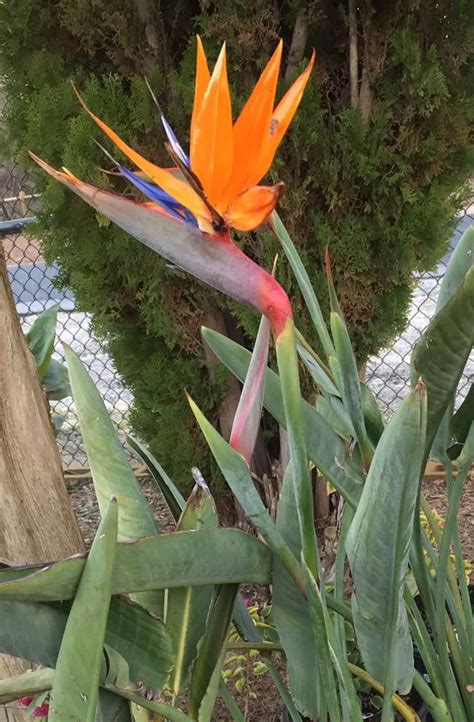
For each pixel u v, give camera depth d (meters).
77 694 0.55
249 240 1.34
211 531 0.58
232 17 1.21
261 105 0.54
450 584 0.87
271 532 0.61
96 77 1.41
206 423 0.59
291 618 0.68
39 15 1.35
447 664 0.76
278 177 1.27
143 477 2.12
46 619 0.57
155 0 1.30
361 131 1.26
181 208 0.58
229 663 1.26
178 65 1.39
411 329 3.05
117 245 1.38
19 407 0.94
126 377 1.62
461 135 1.29
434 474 2.06
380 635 0.63
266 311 0.57
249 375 0.61
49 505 0.98
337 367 0.69
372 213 1.34
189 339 1.48
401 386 2.63
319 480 1.47
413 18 1.23
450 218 1.38
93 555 0.53
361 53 1.29
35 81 1.39
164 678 0.61
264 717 1.15
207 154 0.54
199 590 0.62
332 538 1.48
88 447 0.71
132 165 1.34
